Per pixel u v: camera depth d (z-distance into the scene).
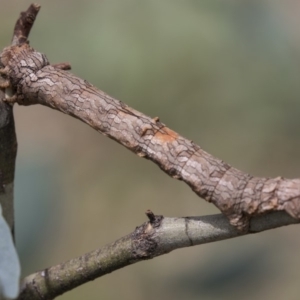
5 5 0.72
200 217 0.62
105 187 0.73
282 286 0.69
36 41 0.69
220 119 0.71
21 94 0.64
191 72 0.69
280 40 0.70
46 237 0.68
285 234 0.72
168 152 0.63
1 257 0.61
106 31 0.69
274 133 0.71
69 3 0.69
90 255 0.63
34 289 0.63
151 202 0.73
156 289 0.70
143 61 0.69
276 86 0.70
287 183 0.62
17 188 0.68
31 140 0.77
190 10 0.69
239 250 0.69
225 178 0.62
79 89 0.64
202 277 0.69
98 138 0.76
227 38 0.69
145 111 0.69
